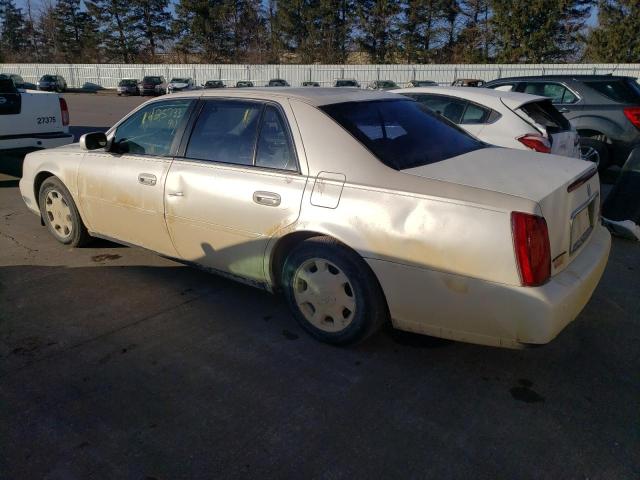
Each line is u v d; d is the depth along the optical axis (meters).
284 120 3.36
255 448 2.46
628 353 3.28
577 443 2.51
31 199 5.24
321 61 54.31
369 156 3.06
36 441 2.50
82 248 5.03
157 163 3.93
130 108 26.06
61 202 4.91
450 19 50.69
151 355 3.22
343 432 2.57
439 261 2.73
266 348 3.31
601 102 7.87
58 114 7.89
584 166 3.25
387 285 2.92
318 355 3.23
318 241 3.15
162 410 2.72
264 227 3.33
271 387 2.92
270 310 3.81
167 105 4.05
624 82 7.86
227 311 3.79
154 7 60.50
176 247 3.96
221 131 3.68
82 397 2.82
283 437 2.53
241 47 59.25
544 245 2.59
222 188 3.51
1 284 4.21
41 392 2.86
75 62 65.19
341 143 3.14
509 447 2.48
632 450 2.46
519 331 2.62
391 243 2.85
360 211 2.94
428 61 51.16
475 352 3.28
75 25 65.38
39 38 72.25
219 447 2.47
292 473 2.32
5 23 73.50
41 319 3.65
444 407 2.76
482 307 2.67
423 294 2.82
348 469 2.34
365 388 2.91
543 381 2.99
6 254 4.88
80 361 3.15
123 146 4.29
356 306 3.09
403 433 2.56
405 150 3.22
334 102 3.42
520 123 6.05
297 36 56.38
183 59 60.03
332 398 2.82
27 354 3.22
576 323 3.64
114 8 59.78
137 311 3.78
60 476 2.30
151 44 62.31
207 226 3.64
